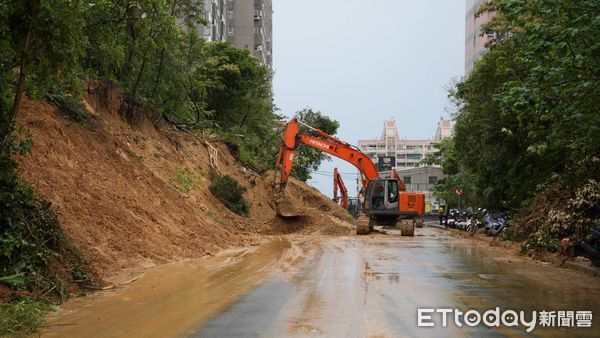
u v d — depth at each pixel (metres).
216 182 30.95
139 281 12.23
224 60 44.78
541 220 19.92
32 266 10.20
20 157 14.83
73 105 20.16
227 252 19.30
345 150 34.53
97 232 14.64
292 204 32.91
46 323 8.21
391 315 8.70
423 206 32.69
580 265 14.66
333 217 37.28
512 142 24.19
